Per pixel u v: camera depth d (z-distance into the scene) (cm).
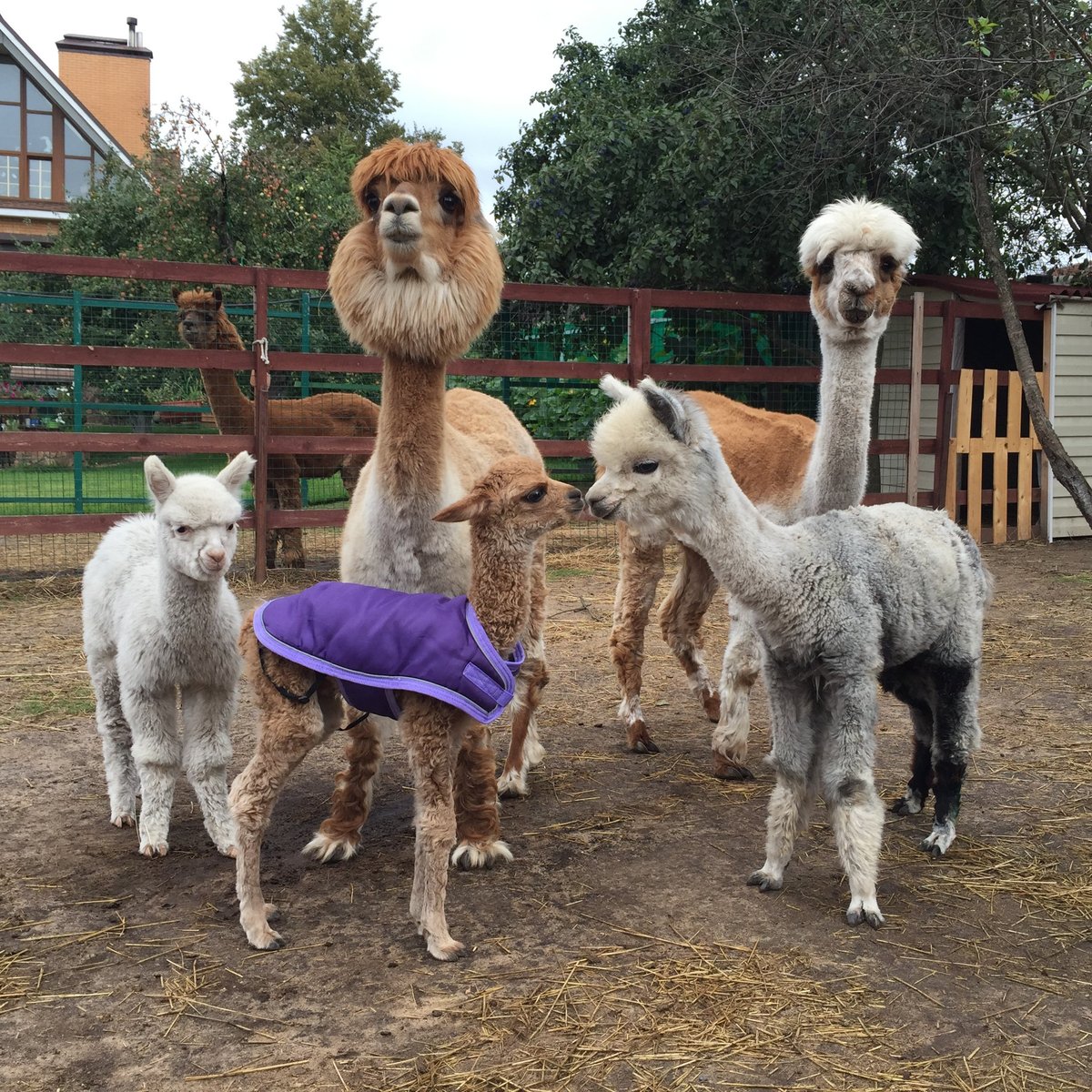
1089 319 1248
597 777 514
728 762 506
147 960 334
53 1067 277
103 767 514
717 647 776
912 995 316
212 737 419
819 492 476
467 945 345
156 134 2197
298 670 339
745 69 1337
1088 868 407
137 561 445
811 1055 285
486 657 332
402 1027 296
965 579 404
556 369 1051
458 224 387
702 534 363
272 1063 279
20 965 330
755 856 419
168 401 1775
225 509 392
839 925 360
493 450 496
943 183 1357
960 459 1271
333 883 393
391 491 388
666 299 1059
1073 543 1232
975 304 1179
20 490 1378
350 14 4175
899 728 589
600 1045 289
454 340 379
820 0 1246
